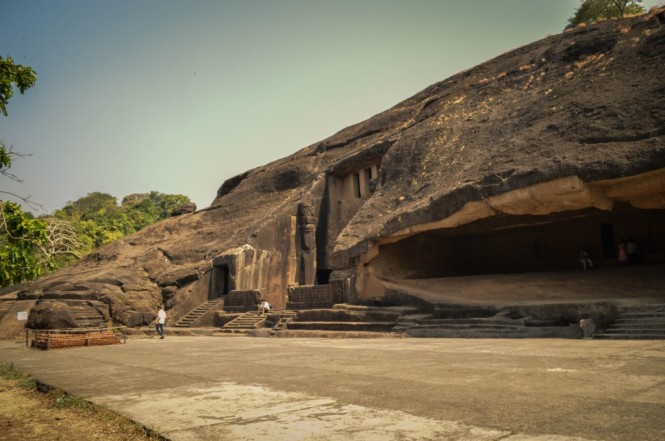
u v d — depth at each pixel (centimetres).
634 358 819
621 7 3906
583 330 1248
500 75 2614
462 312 1681
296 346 1415
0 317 2889
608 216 2177
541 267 2422
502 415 460
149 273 3466
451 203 1842
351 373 773
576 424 420
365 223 2289
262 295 2730
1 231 698
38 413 615
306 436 414
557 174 1527
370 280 2167
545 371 714
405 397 561
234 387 686
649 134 1432
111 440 455
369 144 3466
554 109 1880
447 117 2606
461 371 746
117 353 1395
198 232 4016
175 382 763
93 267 3822
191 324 2930
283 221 3478
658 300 1364
